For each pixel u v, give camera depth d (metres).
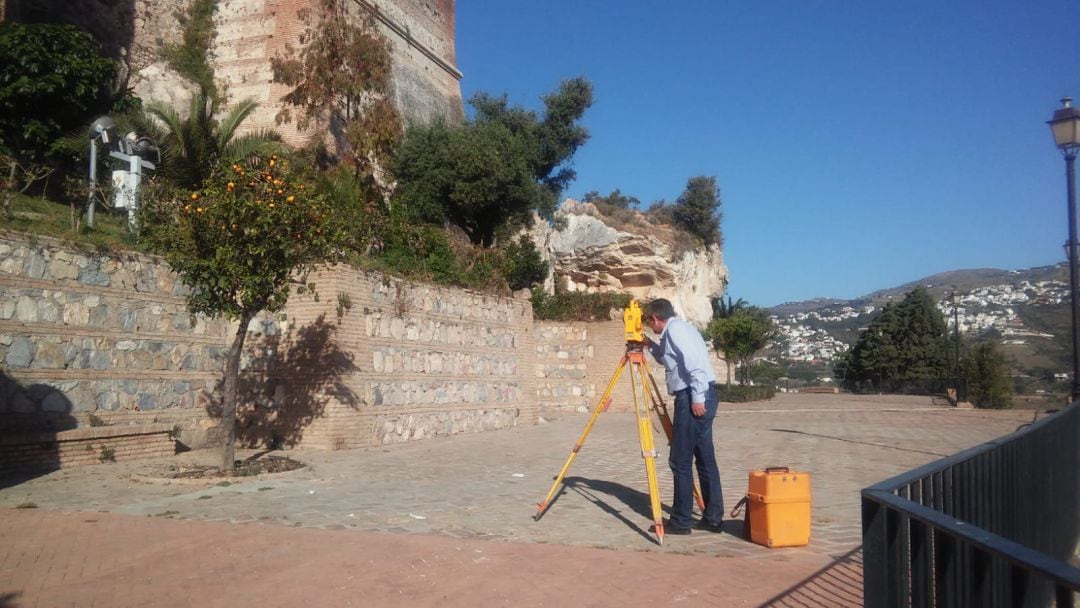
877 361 60.97
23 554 6.68
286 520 8.02
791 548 7.11
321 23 27.73
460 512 8.58
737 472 12.32
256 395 14.97
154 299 13.77
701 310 52.94
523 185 30.19
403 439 16.52
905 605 3.36
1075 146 13.88
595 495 9.80
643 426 7.79
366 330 15.52
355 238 15.36
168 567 6.32
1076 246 13.99
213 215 10.54
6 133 19.64
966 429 21.23
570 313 28.27
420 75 39.00
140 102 22.48
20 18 24.20
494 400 20.39
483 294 20.30
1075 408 9.63
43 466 11.20
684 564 6.53
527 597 5.66
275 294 11.09
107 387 12.81
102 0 28.38
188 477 10.54
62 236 12.41
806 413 29.12
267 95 29.75
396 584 5.92
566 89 43.44
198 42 30.80
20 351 11.55
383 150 28.58
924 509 3.28
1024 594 2.57
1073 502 9.16
